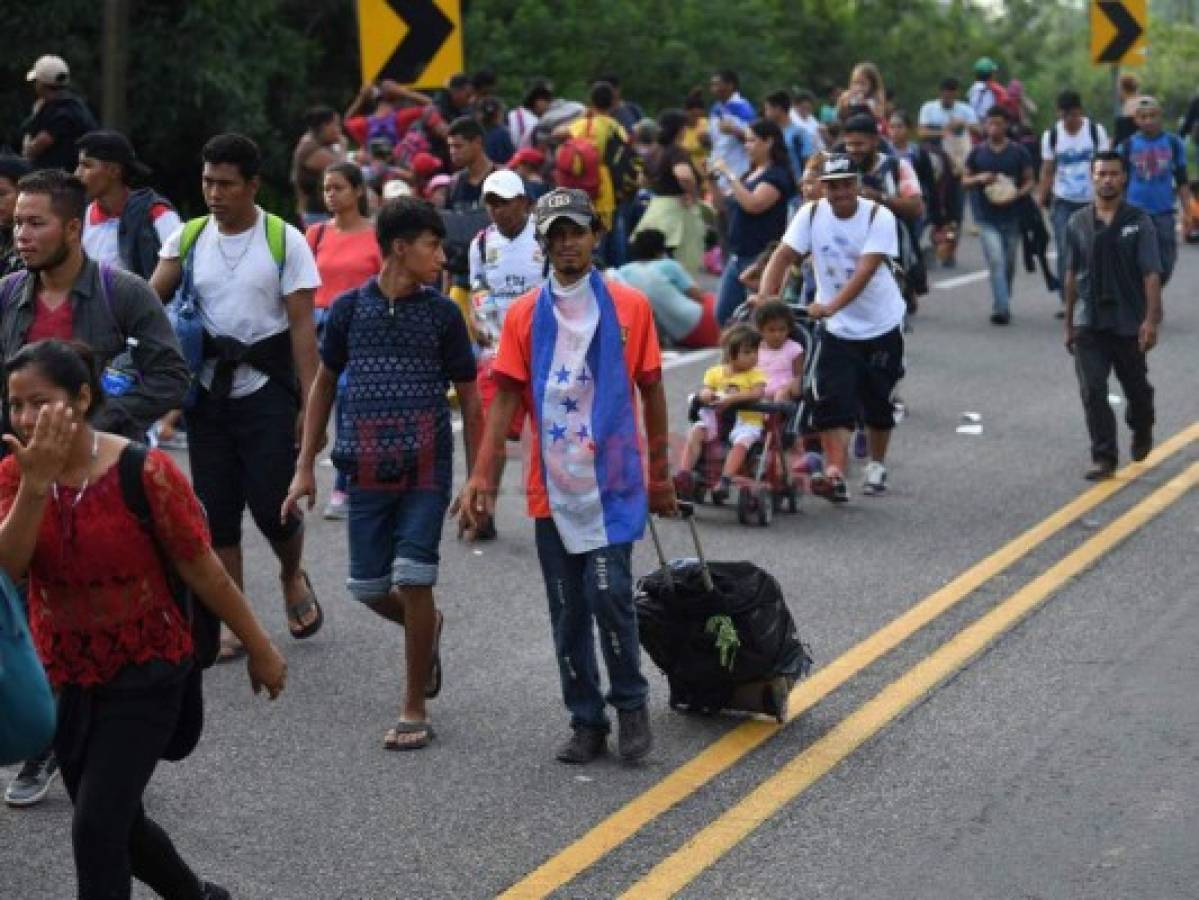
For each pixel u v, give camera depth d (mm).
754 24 46094
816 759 10617
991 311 28906
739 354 16609
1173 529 16078
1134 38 35469
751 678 11000
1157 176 27828
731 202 22578
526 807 9977
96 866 7672
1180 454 19094
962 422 20766
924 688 11852
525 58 41188
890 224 16672
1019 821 9758
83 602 7664
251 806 10031
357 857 9375
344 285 16750
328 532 15984
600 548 10297
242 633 7957
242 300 11883
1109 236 17656
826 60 51625
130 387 10211
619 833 9617
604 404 10266
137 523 7633
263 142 35062
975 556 15203
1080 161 28344
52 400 7492
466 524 10594
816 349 16875
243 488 12164
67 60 31688
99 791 7652
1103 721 11250
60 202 9992
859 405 17109
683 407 21188
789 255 17000
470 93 28609
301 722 11320
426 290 10945
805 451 17969
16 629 7406
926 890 8938
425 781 10367
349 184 16859
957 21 55969
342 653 12648
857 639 12906
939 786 10242
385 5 20172
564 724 11289
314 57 36812
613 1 43031
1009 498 17266
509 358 10414
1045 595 14008
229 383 11930
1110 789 10180
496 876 9133
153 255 12477
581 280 10320
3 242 13016
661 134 27734
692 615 10992
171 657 7805
